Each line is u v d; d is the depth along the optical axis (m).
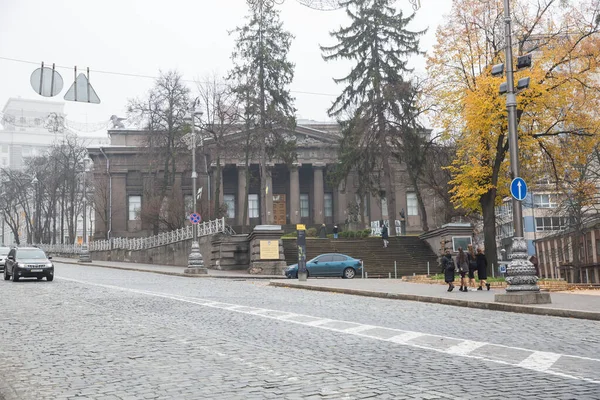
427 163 50.00
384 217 80.38
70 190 86.38
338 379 8.51
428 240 48.84
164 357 10.55
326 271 39.38
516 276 18.39
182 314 17.39
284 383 8.32
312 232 57.66
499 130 29.44
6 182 96.69
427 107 40.66
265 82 57.62
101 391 8.11
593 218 51.25
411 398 7.34
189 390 8.05
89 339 12.87
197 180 78.69
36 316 17.36
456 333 13.16
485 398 7.30
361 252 47.53
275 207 81.12
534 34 30.64
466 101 28.41
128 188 81.12
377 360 10.00
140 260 58.72
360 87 54.19
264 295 24.33
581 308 16.53
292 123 58.38
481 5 31.22
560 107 30.06
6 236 148.25
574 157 31.22
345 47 54.66
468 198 32.53
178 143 63.72
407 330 13.70
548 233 73.12
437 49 32.25
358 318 16.20
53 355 11.03
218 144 60.22
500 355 10.34
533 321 15.27
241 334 13.27
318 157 77.50
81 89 16.98
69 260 67.00
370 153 52.31
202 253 49.44
